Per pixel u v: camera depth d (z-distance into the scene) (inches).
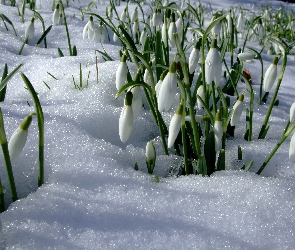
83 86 16.6
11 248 9.0
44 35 22.6
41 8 33.5
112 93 16.4
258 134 15.2
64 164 11.5
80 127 13.7
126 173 11.4
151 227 9.7
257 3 52.1
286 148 13.8
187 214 10.2
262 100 18.5
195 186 11.2
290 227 10.0
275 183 11.3
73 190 10.6
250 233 9.7
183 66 10.7
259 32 24.0
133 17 23.8
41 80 17.6
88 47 23.1
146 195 10.6
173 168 12.9
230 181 11.3
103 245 9.2
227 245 9.4
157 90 11.4
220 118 11.1
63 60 19.4
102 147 12.5
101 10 35.4
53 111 14.3
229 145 14.2
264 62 24.8
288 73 23.8
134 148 13.1
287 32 35.2
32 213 9.8
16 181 11.3
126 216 10.0
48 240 9.2
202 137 14.4
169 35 15.6
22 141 8.9
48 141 12.2
